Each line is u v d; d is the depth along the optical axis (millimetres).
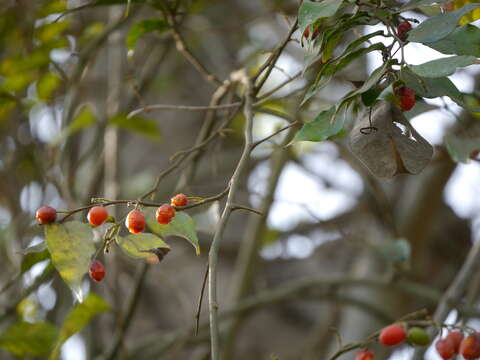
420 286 1247
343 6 780
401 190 1348
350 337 1278
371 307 1263
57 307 1189
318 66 949
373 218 1371
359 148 760
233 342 1226
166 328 1460
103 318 1290
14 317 1158
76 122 1126
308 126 775
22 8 1115
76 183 1282
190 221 792
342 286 1310
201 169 1442
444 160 1092
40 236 1148
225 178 1439
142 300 1493
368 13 771
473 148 885
